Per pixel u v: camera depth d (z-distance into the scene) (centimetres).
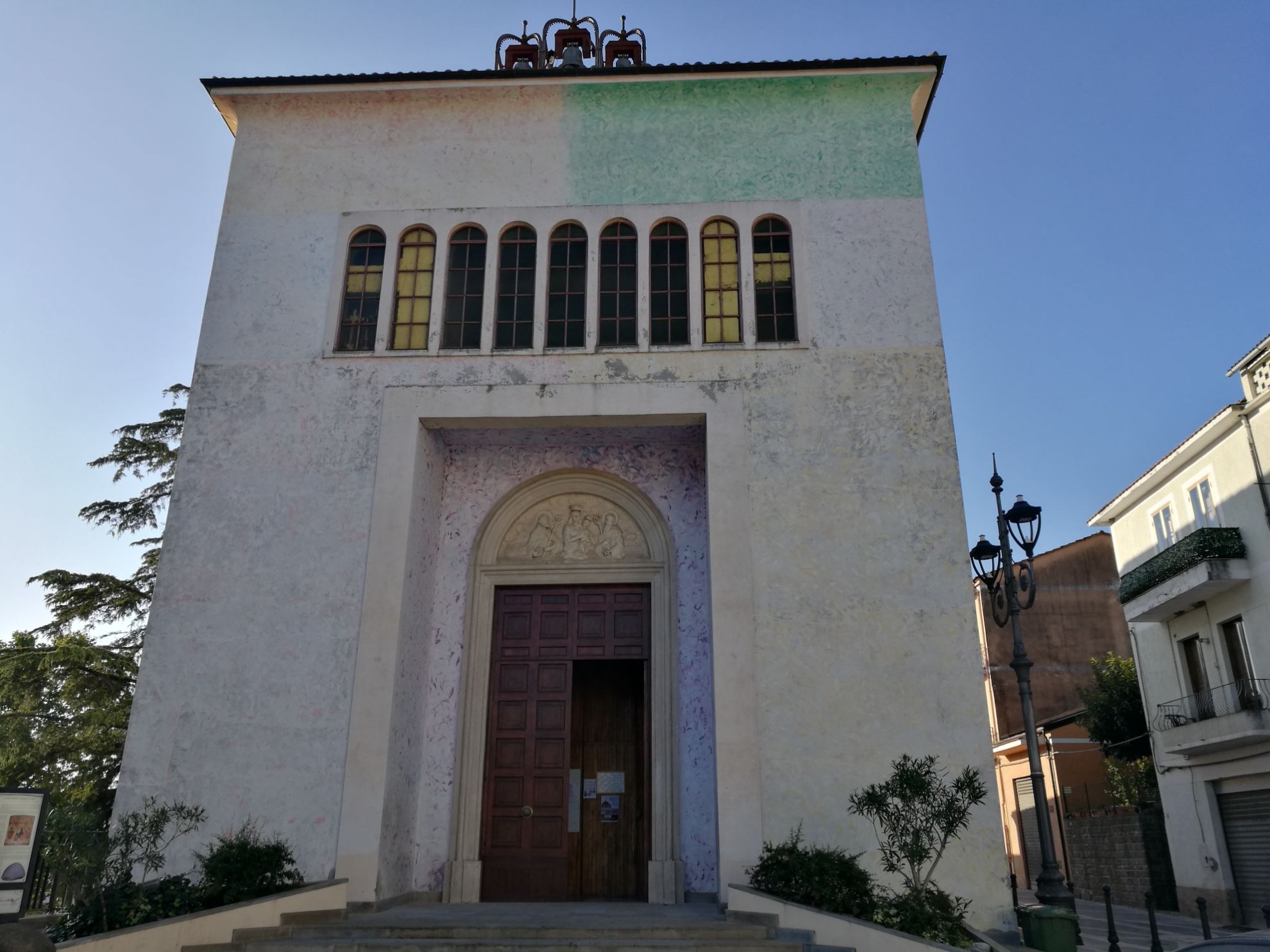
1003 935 941
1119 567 2545
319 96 1314
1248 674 1958
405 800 1071
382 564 1095
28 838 603
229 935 827
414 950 789
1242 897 1920
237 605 1085
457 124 1310
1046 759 2803
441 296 1224
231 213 1271
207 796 1008
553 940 820
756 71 1293
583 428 1192
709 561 1110
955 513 1098
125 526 2081
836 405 1150
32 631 1978
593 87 1306
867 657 1045
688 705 1137
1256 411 1916
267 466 1147
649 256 1238
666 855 1083
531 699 1194
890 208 1243
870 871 970
